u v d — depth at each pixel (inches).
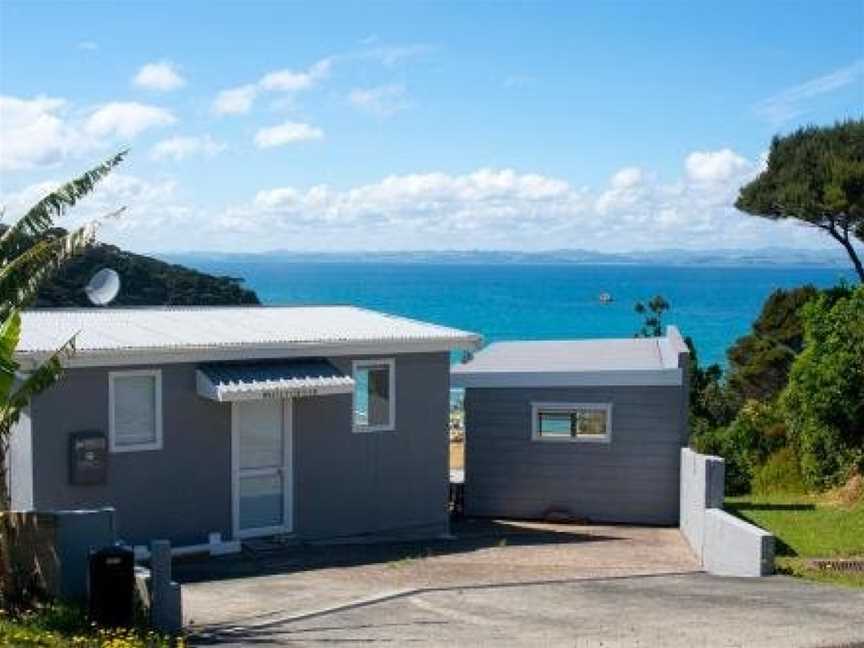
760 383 1387.8
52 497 619.5
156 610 452.8
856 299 932.0
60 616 448.5
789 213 1347.2
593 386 848.3
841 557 638.5
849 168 1266.0
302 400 714.2
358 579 591.2
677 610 482.0
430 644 422.0
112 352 627.8
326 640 435.8
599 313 5403.5
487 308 5895.7
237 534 689.0
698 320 4810.5
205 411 674.8
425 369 762.2
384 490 746.8
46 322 701.3
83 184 520.1
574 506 853.2
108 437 637.3
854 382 904.9
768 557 580.4
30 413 612.4
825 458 942.4
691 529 713.6
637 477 842.2
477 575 601.3
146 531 653.3
